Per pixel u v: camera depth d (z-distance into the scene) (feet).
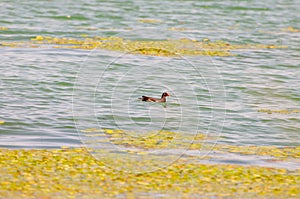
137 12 469.98
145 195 144.56
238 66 315.37
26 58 308.19
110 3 509.35
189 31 401.29
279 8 532.32
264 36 403.54
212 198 144.36
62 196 140.97
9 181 147.54
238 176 159.74
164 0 541.34
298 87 280.10
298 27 444.55
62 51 326.03
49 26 400.06
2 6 469.57
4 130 198.80
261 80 289.53
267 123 222.28
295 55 350.02
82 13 455.63
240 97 259.39
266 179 158.30
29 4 486.79
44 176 152.35
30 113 220.02
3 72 278.87
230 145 192.24
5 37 359.05
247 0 569.23
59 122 210.18
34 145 183.52
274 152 185.47
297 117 232.12
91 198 140.87
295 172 165.48
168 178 156.46
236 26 434.71
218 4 533.96
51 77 273.54
